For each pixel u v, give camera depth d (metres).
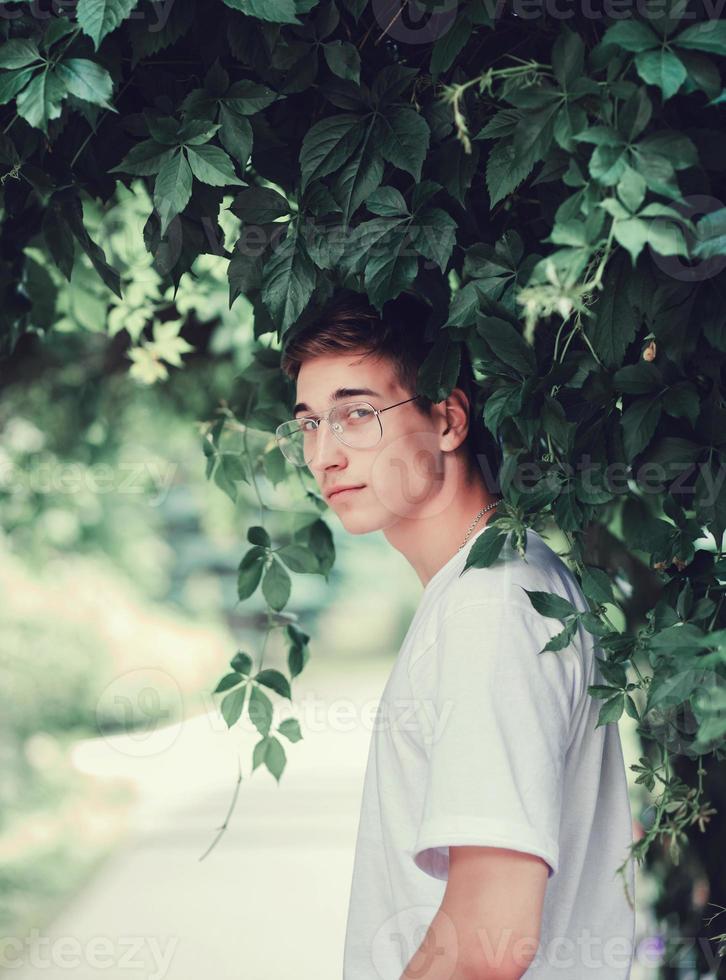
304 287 1.56
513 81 1.36
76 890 5.84
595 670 1.55
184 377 4.57
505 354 1.41
